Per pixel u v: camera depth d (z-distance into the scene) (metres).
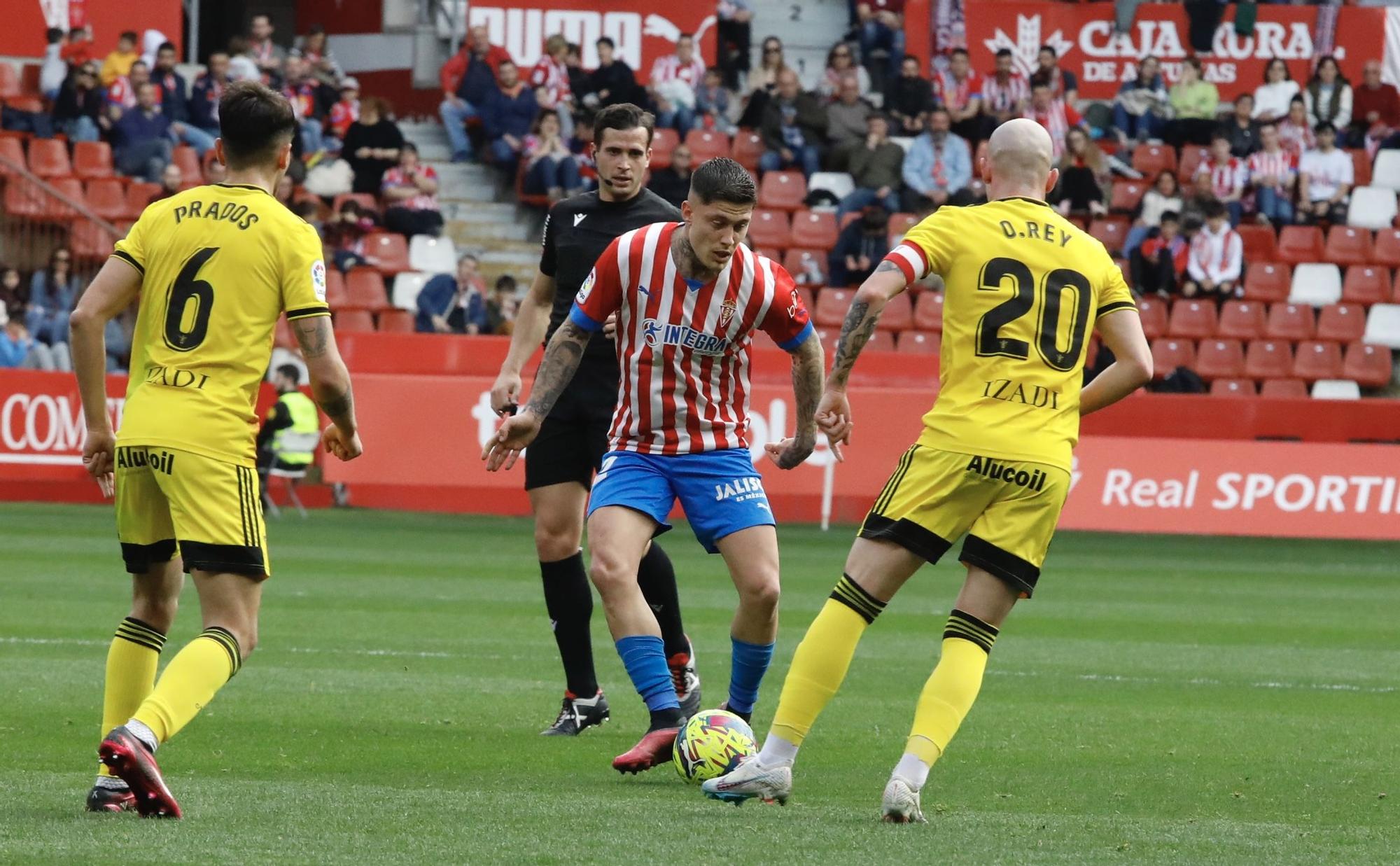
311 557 39.75
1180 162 68.19
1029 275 13.96
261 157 13.80
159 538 13.87
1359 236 66.31
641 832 13.02
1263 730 20.44
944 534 13.89
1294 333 63.53
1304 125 67.69
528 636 28.03
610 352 18.98
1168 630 31.55
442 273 59.53
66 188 60.50
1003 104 67.25
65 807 13.61
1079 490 50.34
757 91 65.38
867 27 70.62
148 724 12.73
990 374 13.83
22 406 50.94
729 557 16.22
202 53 77.06
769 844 12.57
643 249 15.84
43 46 64.19
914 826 13.59
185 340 13.41
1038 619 32.69
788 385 53.09
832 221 63.97
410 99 75.81
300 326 13.55
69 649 24.64
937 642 28.75
